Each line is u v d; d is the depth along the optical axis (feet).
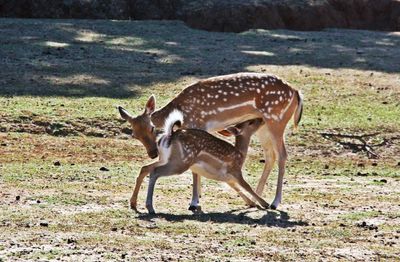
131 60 88.53
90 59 87.81
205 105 48.91
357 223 44.80
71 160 59.26
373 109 76.64
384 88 83.71
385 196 51.96
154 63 87.92
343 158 65.10
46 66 84.07
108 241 39.11
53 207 45.52
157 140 46.11
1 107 69.97
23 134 65.26
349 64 92.32
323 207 48.55
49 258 36.63
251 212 46.65
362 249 39.96
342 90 82.28
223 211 46.68
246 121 47.80
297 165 62.13
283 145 49.85
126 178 53.98
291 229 42.93
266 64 90.43
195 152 45.60
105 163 58.95
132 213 44.83
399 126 71.46
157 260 36.91
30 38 94.22
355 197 51.44
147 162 60.03
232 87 49.14
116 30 101.19
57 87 78.02
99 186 51.29
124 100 75.05
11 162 57.47
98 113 70.03
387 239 41.88
